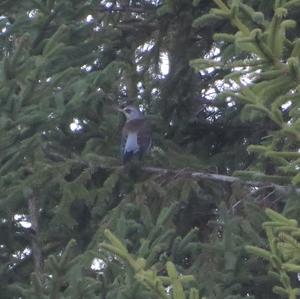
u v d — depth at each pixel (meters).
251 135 17.09
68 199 13.51
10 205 12.48
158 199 14.00
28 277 14.49
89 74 13.63
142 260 7.59
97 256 11.47
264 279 12.73
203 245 12.51
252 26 8.38
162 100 17.12
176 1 15.90
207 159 16.72
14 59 11.86
